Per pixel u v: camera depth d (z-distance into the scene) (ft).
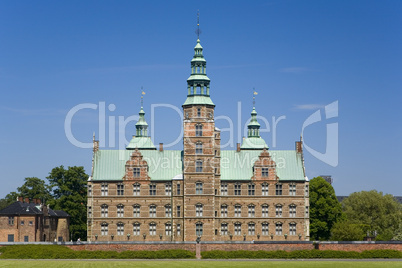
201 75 478.59
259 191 479.00
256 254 383.04
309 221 506.48
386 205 582.76
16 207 488.85
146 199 473.67
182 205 471.21
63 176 558.56
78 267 302.04
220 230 474.49
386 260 365.81
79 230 556.51
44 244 397.19
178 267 305.53
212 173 469.57
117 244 406.00
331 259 375.45
